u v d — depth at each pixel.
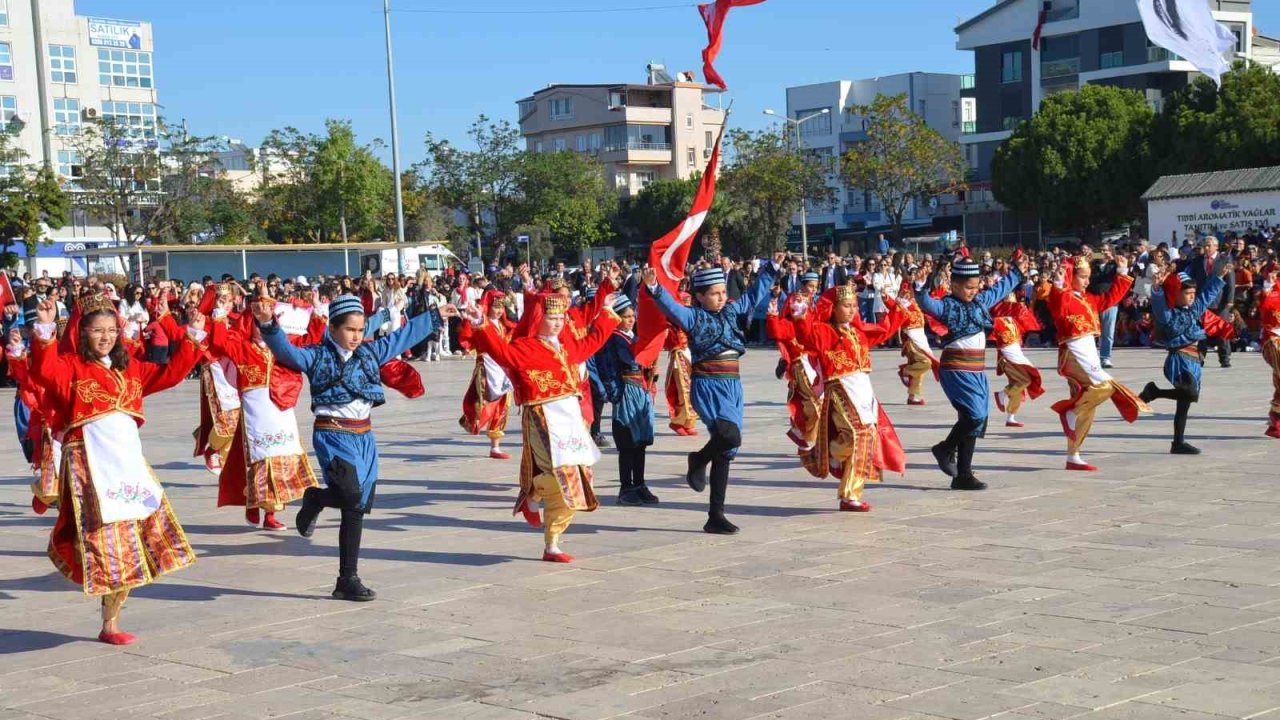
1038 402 17.38
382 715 5.82
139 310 23.70
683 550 9.16
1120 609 7.16
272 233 59.84
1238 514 9.73
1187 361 12.46
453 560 9.09
